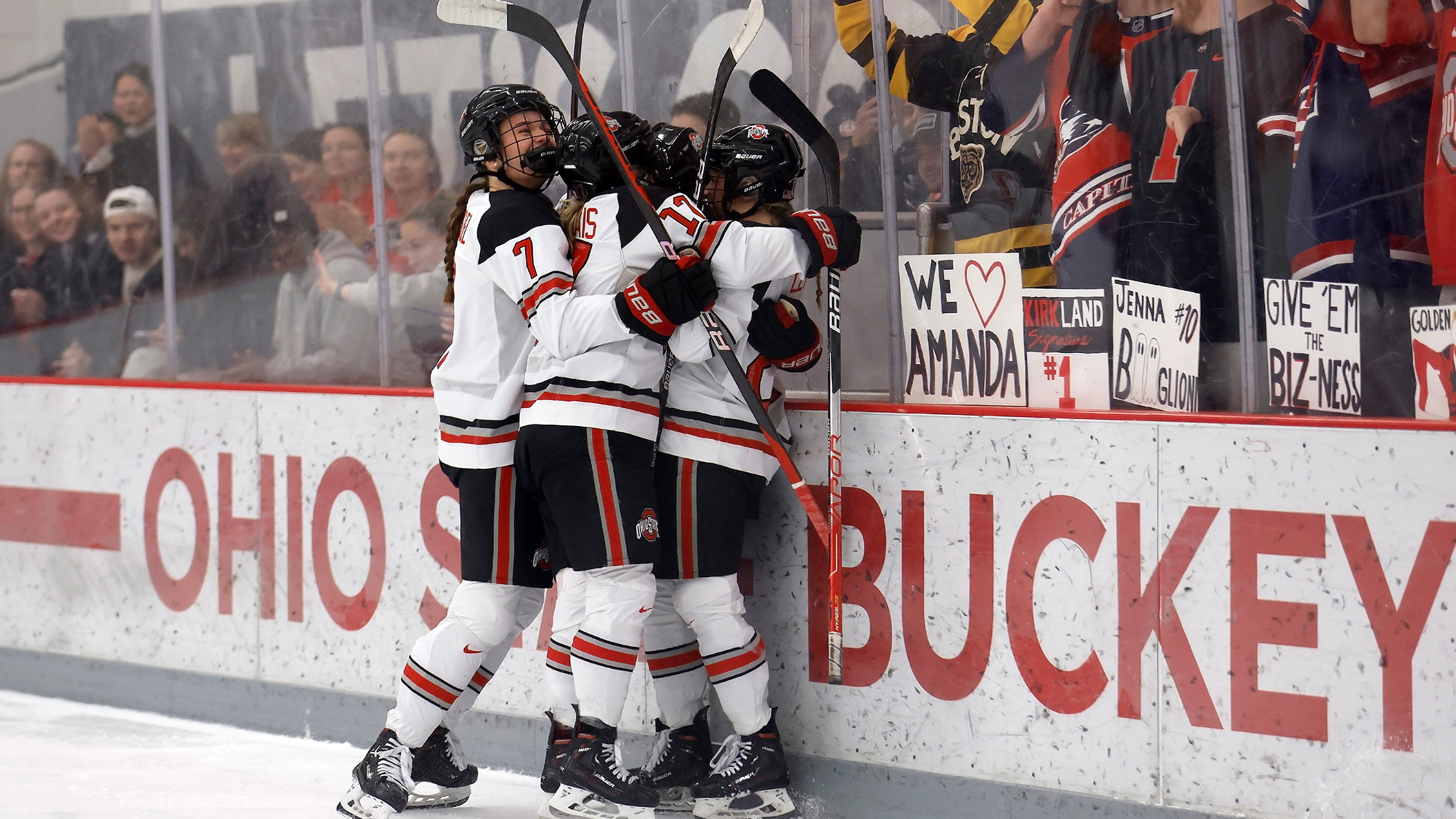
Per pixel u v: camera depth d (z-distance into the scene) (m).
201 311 12.97
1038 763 9.09
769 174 9.20
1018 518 9.11
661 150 9.23
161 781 10.57
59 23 13.25
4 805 9.84
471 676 9.46
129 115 13.05
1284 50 8.43
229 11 12.44
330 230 12.23
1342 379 8.43
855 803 9.74
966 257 9.66
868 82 9.95
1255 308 8.67
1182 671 8.57
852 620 9.73
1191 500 8.51
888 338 10.04
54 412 13.52
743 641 9.28
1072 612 8.93
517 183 9.20
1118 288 9.11
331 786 10.48
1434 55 7.99
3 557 13.94
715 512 9.17
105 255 13.37
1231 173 8.67
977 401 9.70
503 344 9.18
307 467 12.07
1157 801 8.69
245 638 12.50
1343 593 8.09
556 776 9.15
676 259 8.45
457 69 11.55
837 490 9.27
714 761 9.56
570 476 8.70
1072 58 9.11
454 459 9.34
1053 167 9.27
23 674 13.85
